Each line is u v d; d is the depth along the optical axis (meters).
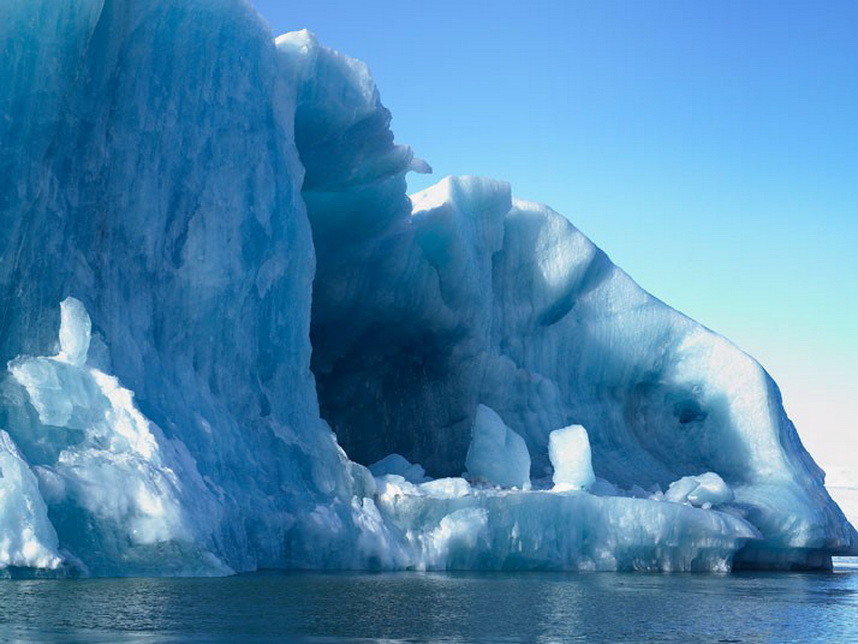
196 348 18.12
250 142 19.39
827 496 28.58
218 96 18.97
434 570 19.98
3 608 10.77
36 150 15.77
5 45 15.55
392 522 20.06
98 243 16.83
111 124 17.27
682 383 29.44
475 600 13.77
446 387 27.28
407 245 25.86
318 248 26.03
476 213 27.22
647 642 10.16
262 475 18.23
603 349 29.08
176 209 18.20
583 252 28.81
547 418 27.78
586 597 15.05
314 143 22.75
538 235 28.69
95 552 14.49
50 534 13.97
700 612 13.56
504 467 24.05
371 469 24.44
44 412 14.93
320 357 28.11
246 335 18.95
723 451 28.73
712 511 24.33
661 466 28.81
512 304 28.42
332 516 18.83
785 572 26.45
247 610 11.43
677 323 29.61
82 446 15.17
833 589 19.39
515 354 28.14
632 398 29.86
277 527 17.84
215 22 18.92
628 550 22.95
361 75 22.06
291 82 20.72
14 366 15.10
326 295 26.44
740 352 29.03
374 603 12.75
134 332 16.97
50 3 15.91
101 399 15.59
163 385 17.05
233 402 18.55
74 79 16.42
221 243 18.61
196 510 15.62
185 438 16.77
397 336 27.58
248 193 19.23
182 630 9.70
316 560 18.47
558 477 24.22
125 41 17.53
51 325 15.76
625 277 29.66
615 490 25.73
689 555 23.83
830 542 27.22
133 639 9.02
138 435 15.59
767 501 26.67
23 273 15.60
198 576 15.24
